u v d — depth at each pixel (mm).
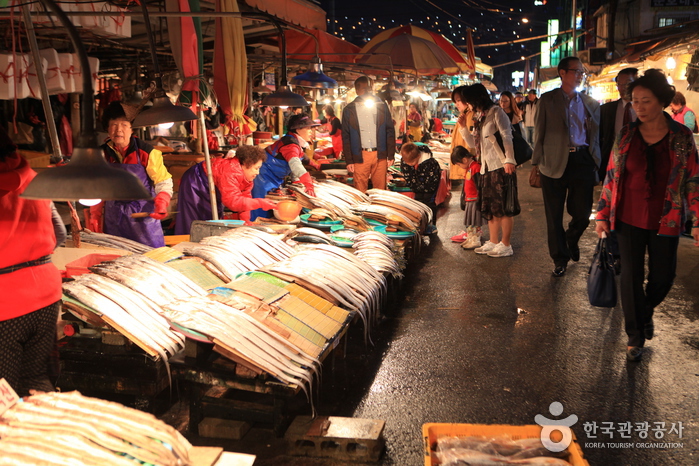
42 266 2643
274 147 6676
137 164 4590
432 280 6332
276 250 4613
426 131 18000
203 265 4117
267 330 3223
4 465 1881
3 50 5430
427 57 11695
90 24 5141
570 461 2594
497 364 4180
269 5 6809
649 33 23219
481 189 7203
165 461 2016
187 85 5316
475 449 2580
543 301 5586
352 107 8445
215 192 5711
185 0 5250
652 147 3975
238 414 3168
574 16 26219
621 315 5176
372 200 6949
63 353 3309
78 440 1995
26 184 2518
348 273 4273
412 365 4164
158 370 3264
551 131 6145
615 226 4199
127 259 3785
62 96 7961
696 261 6801
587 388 3803
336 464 2953
